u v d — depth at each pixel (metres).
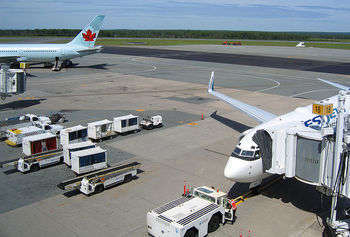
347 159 17.91
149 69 98.31
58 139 37.69
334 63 112.81
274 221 21.42
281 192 25.58
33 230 20.27
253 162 22.50
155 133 40.12
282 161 22.52
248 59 126.19
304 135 20.80
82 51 98.50
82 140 35.75
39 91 65.81
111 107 52.75
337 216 21.70
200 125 43.28
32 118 42.34
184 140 37.50
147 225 19.61
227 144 36.19
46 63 103.44
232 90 66.62
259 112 38.44
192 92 65.00
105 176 25.64
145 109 51.56
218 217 20.45
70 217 21.80
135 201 23.92
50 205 23.38
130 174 27.25
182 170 29.42
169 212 19.47
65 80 78.94
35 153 31.89
